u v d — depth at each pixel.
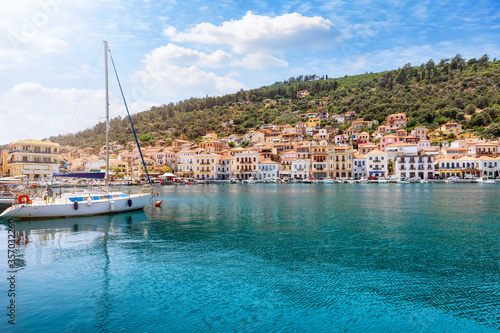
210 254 25.39
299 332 14.48
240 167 165.25
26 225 37.12
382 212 46.31
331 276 20.61
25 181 60.69
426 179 136.00
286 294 18.08
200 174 168.62
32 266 22.70
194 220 40.75
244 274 20.98
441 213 44.72
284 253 25.52
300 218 41.69
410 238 30.11
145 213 46.88
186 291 18.45
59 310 16.25
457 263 22.91
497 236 30.67
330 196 74.62
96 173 45.41
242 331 14.48
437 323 15.27
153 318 15.54
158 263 23.22
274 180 152.50
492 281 19.75
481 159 139.12
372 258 24.11
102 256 25.03
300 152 167.62
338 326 14.97
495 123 175.88
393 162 154.00
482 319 15.58
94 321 15.23
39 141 105.94
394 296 17.86
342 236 31.11
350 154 153.88
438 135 188.12
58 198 43.50
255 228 35.34
